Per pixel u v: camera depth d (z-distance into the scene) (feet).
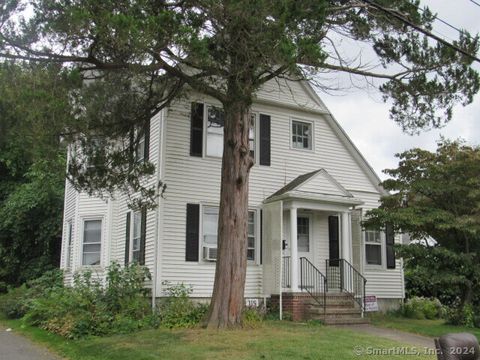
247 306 48.96
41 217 78.33
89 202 60.85
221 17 30.78
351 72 41.16
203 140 52.01
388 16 40.75
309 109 58.95
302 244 55.36
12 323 50.19
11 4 29.73
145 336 35.91
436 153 50.14
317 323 45.83
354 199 54.19
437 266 46.85
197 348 31.37
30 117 30.99
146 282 48.37
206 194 51.16
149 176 49.03
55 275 63.98
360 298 52.60
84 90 35.78
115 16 27.02
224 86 37.73
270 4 29.45
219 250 38.88
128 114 39.73
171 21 28.63
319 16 30.94
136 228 53.62
